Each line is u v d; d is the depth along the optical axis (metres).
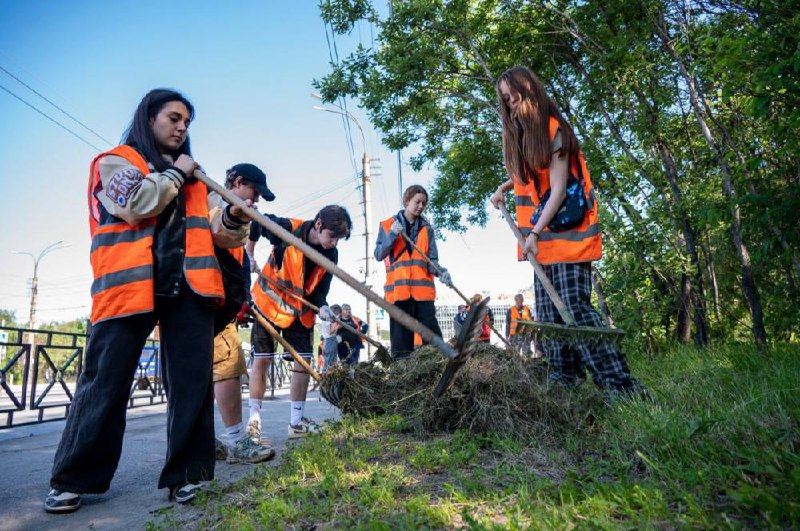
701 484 1.80
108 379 2.53
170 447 2.61
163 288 2.57
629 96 6.56
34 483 3.16
